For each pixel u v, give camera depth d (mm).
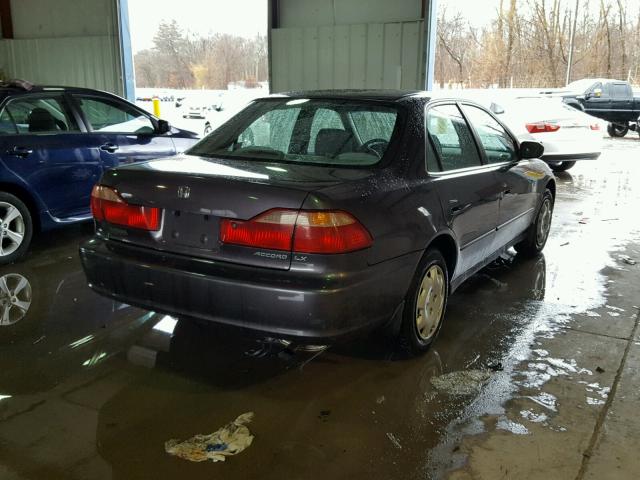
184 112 17656
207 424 2721
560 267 5230
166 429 2678
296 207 2590
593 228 6723
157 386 3059
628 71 36219
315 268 2574
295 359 3365
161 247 2900
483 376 3209
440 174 3418
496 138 4488
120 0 11398
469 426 2730
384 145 3213
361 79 10195
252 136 3535
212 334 3691
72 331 3734
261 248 2637
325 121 3441
